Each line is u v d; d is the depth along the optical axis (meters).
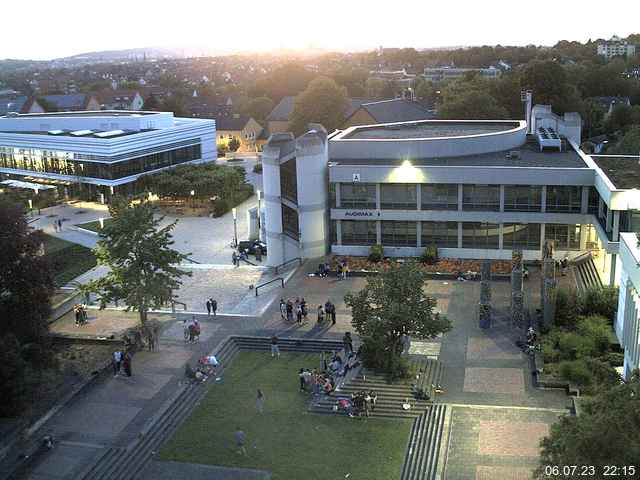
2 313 50.62
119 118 126.06
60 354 55.53
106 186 113.31
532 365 49.84
